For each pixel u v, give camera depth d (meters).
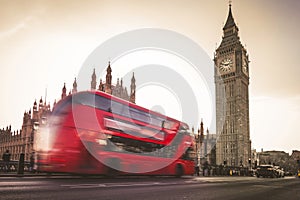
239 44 135.88
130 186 11.06
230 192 10.08
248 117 138.75
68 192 8.16
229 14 144.00
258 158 166.75
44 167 13.60
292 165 163.00
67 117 14.09
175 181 16.41
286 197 9.03
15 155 86.25
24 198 6.73
